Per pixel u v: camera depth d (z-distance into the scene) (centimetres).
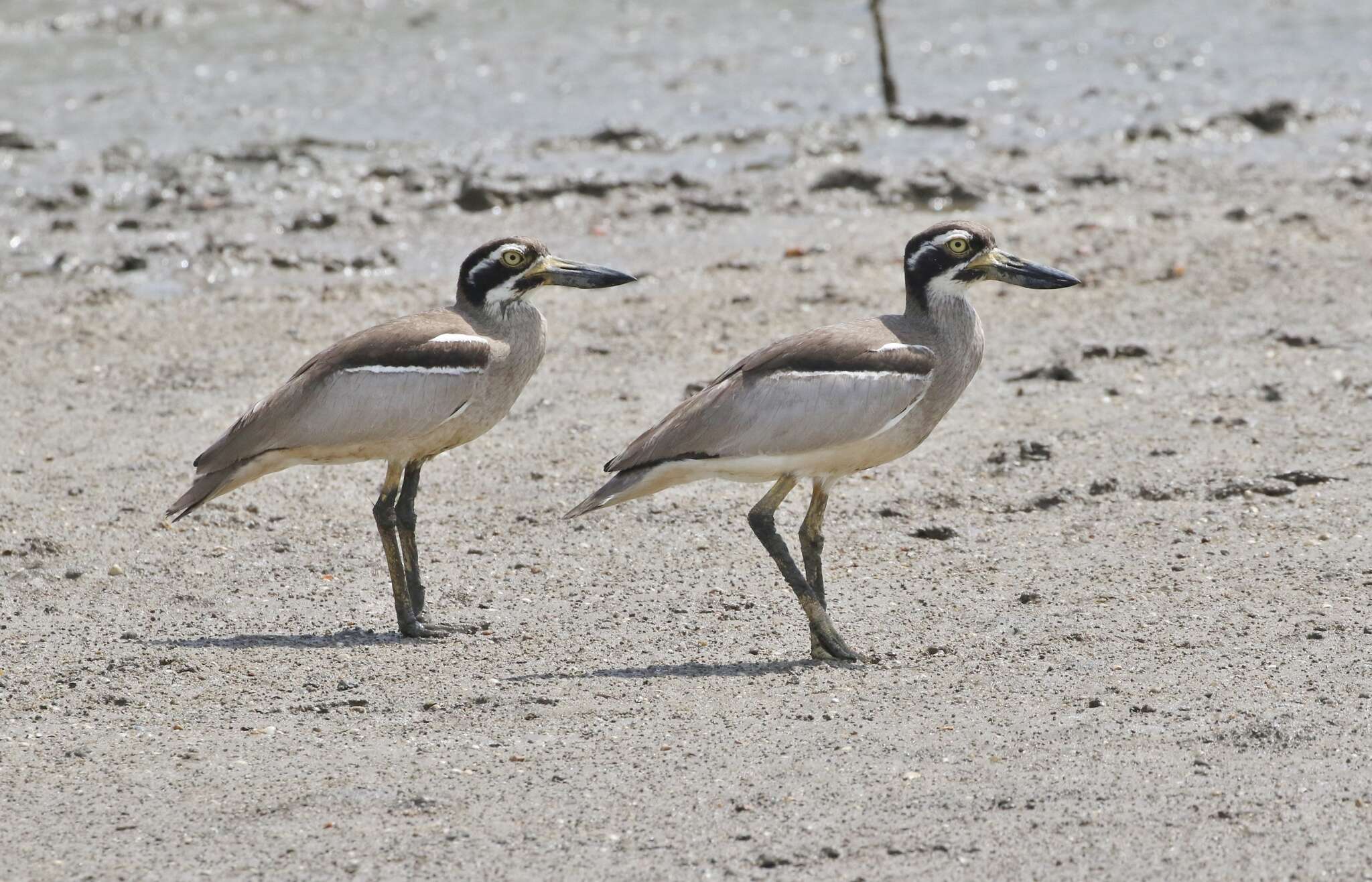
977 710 1062
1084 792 937
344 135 2950
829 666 1155
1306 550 1345
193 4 3903
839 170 2633
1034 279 1227
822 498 1213
